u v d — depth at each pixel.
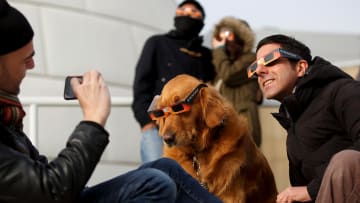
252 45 5.37
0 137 2.68
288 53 3.70
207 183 3.90
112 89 12.57
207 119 3.85
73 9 13.46
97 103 2.78
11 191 2.51
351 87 3.40
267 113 5.59
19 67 2.71
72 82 2.87
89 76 2.88
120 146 11.15
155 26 15.10
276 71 3.73
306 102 3.57
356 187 2.94
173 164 3.10
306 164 3.56
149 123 5.17
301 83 3.54
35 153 2.98
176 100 3.84
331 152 3.47
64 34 12.78
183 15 5.42
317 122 3.52
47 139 10.21
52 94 11.77
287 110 3.65
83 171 2.60
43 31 12.62
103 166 10.83
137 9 14.90
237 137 3.90
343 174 2.95
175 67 5.33
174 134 3.81
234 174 3.84
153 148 5.12
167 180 2.82
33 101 5.74
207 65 5.48
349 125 3.31
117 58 13.19
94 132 2.69
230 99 5.26
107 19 13.86
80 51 12.76
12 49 2.66
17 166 2.53
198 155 3.96
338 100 3.41
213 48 5.47
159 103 3.93
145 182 2.79
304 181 3.71
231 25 5.34
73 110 10.68
